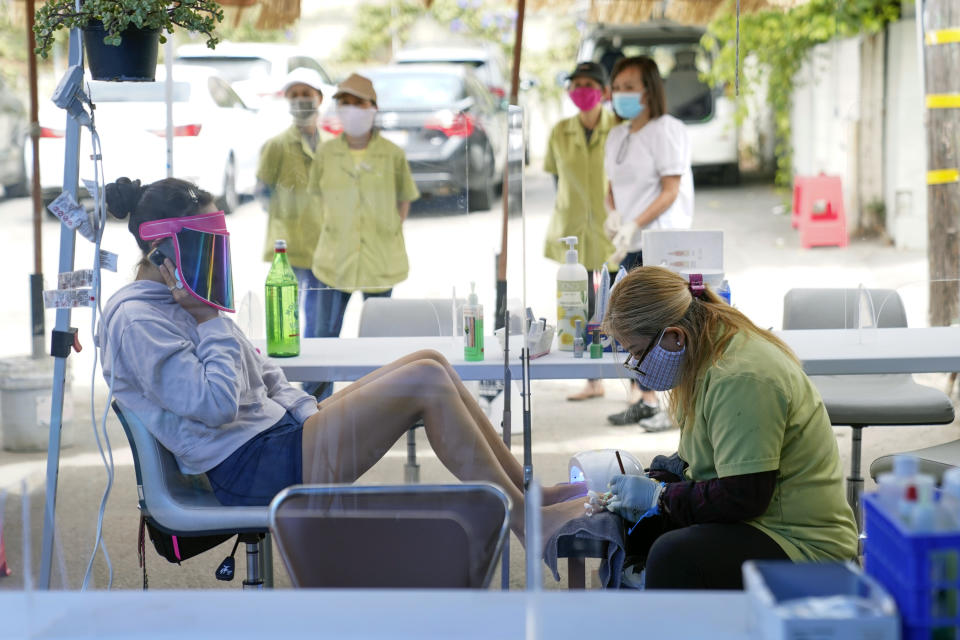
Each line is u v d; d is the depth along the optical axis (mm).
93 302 6609
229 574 6758
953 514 3221
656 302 6121
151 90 6777
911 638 3176
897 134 20203
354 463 6387
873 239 20797
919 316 10367
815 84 21953
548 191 10492
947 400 9180
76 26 6875
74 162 6711
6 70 8977
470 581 5203
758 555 5812
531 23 14180
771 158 23906
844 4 20750
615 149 11156
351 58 17406
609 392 11172
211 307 6664
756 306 15719
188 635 3570
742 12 13680
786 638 3082
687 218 11977
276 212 7059
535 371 8000
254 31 14164
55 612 3752
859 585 3322
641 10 13820
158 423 6445
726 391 5859
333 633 3564
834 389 9602
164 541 6520
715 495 5863
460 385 6531
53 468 6359
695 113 23578
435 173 6902
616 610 3668
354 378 7156
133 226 6613
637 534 6297
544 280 8773
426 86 9016
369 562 5180
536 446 8117
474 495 5234
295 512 5172
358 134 6914
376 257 7191
